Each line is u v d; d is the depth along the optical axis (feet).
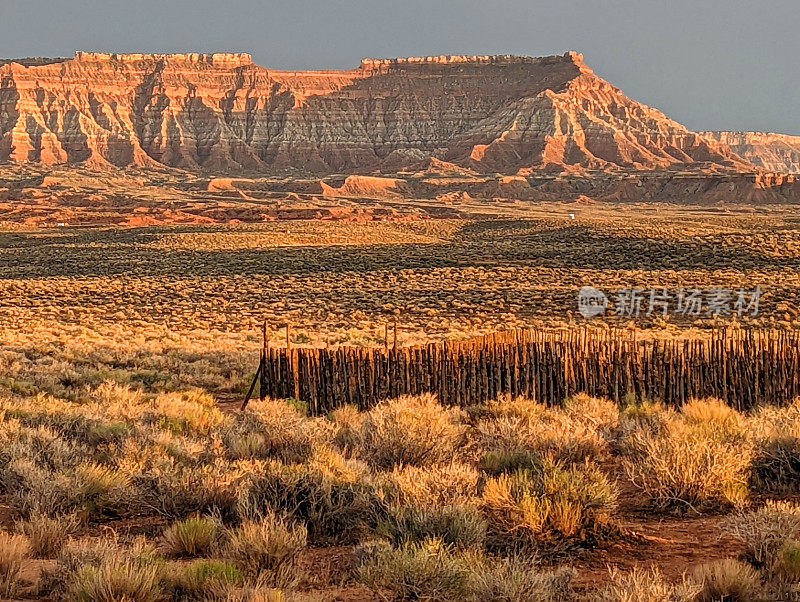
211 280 555.28
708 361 147.13
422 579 57.93
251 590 57.26
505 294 451.53
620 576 60.90
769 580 61.26
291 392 150.82
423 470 84.38
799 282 456.86
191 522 71.05
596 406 130.62
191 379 204.33
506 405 136.67
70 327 354.13
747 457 89.66
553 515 69.97
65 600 58.23
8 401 142.41
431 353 149.89
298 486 77.46
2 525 78.43
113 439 112.68
